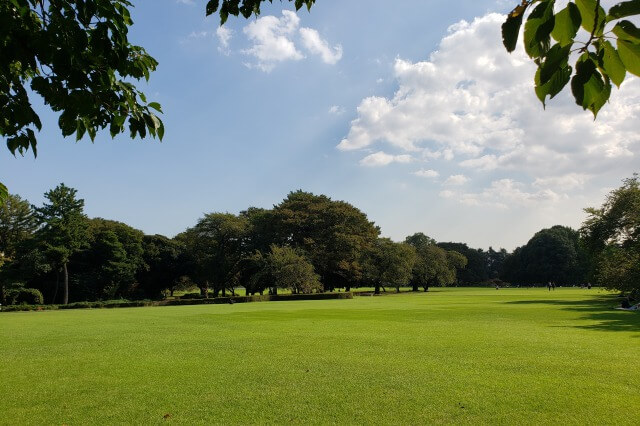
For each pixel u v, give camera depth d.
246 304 50.66
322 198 75.38
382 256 77.88
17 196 62.12
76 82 3.96
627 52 1.76
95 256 65.06
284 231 68.44
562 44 1.80
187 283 79.25
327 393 9.72
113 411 8.80
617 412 8.22
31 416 8.58
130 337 19.77
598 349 14.70
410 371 11.70
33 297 62.47
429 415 8.21
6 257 58.44
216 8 5.01
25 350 16.42
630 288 36.34
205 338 18.84
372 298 60.25
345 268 67.62
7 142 4.95
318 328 21.98
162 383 10.91
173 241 72.94
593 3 1.68
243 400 9.33
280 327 22.78
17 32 3.77
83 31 3.81
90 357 14.69
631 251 39.72
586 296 54.91
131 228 69.25
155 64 4.97
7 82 4.50
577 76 1.88
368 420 8.00
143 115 4.82
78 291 63.06
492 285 127.12
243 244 71.12
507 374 11.25
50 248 55.81
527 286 109.06
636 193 42.69
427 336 18.33
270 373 11.69
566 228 111.06
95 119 4.97
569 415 8.09
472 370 11.74
